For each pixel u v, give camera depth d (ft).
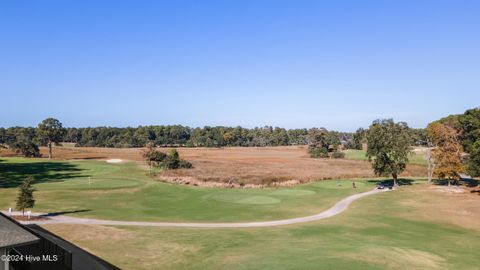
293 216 165.58
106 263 98.63
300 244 114.62
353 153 574.56
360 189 247.50
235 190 242.37
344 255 100.37
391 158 252.21
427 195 222.69
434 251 113.50
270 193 230.48
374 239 124.57
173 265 98.37
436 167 273.54
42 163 380.17
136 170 329.52
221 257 102.89
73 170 326.44
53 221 146.00
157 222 150.10
